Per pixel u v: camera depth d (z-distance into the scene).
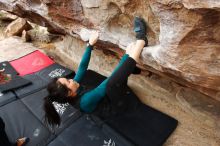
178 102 2.54
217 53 1.43
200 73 1.59
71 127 2.42
